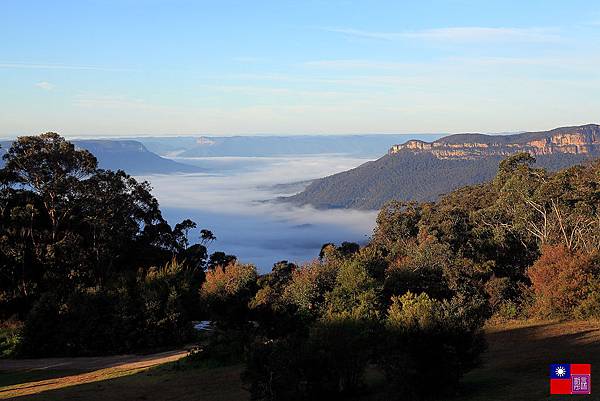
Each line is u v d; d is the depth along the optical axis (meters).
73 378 29.39
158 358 33.94
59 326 37.19
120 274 44.97
